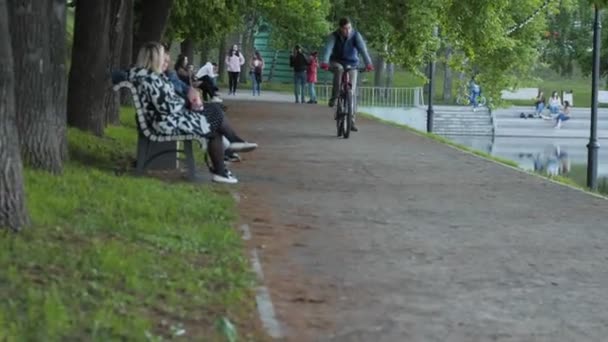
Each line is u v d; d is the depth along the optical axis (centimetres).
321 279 1253
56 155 1764
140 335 935
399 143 3080
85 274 1105
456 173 2330
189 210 1595
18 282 1033
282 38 8838
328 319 1083
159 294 1089
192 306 1071
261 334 1016
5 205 1250
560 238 1552
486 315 1117
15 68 1716
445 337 1033
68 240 1255
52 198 1486
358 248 1441
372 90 7681
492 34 5303
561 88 12375
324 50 3206
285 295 1171
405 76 11919
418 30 5209
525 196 1981
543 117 8844
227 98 6469
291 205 1794
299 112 4659
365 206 1814
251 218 1638
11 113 1251
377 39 5309
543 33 7794
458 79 9662
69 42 5206
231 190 1911
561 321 1104
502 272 1317
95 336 915
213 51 11394
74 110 2562
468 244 1490
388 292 1201
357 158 2609
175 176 2016
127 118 3447
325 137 3234
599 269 1349
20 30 1708
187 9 4697
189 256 1298
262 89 8925
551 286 1252
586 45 11181
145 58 1956
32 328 913
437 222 1667
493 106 8244
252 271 1256
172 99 1955
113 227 1380
